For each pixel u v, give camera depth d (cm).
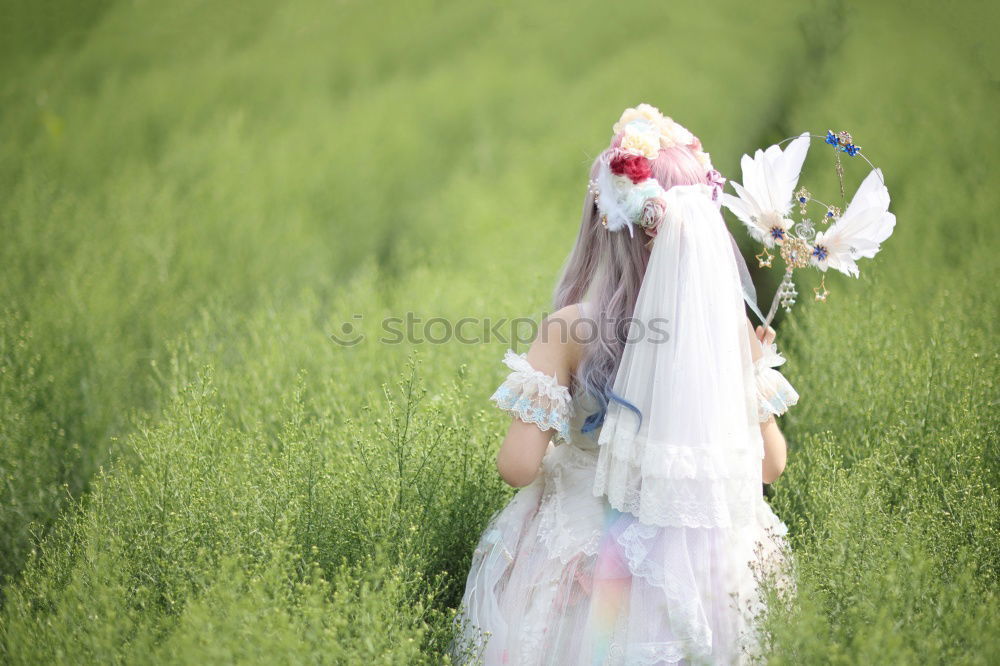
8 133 1380
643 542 456
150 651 436
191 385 612
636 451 458
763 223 489
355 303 945
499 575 492
